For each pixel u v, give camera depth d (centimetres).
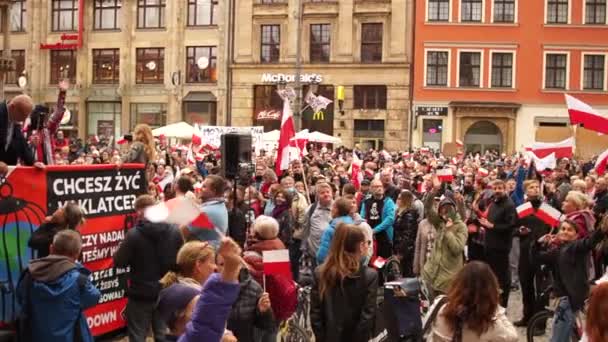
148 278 834
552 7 4675
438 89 4712
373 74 4794
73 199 940
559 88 4662
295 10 4881
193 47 5134
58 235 699
